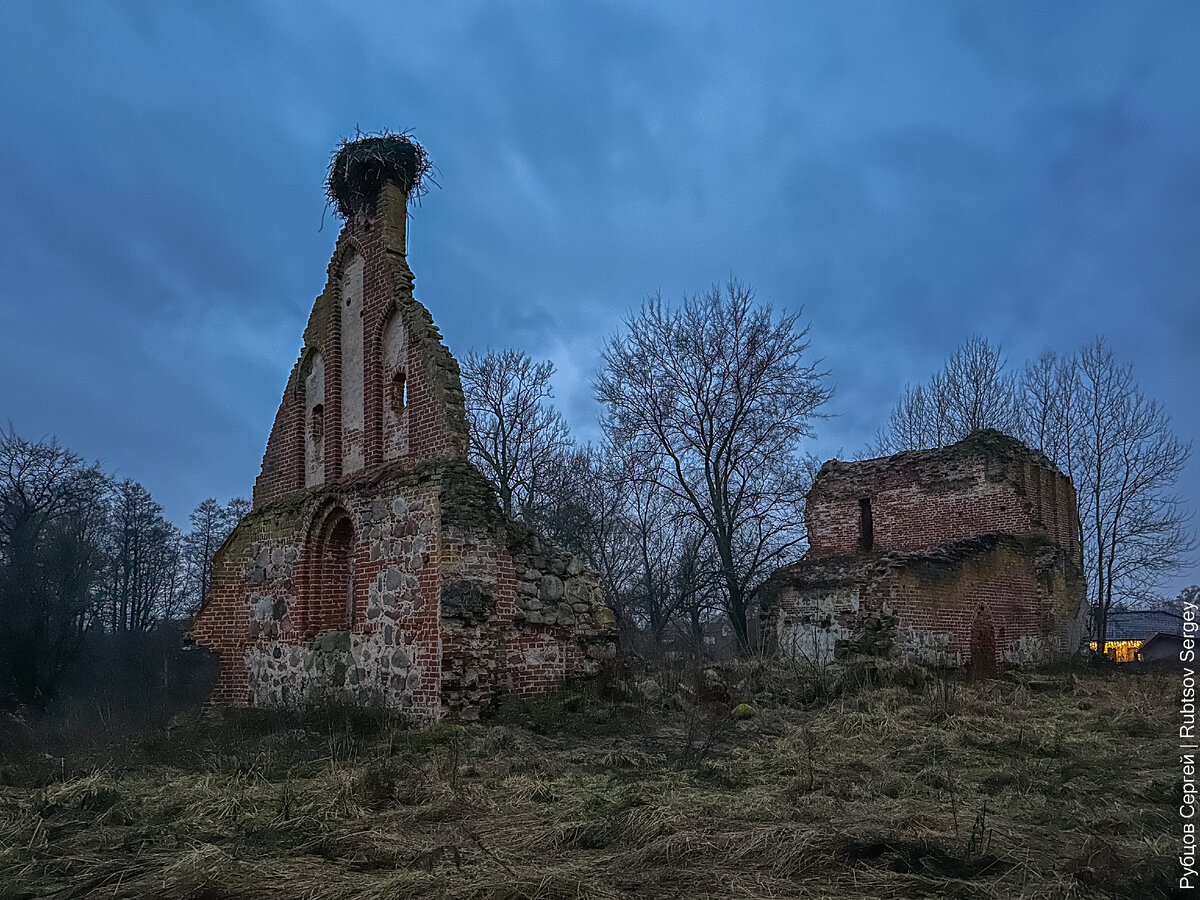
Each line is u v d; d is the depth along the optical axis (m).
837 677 16.48
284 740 11.31
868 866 5.82
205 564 54.00
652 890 5.46
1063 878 5.46
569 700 13.45
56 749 11.74
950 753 10.26
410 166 16.78
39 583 32.25
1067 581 25.09
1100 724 12.81
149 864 6.33
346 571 16.22
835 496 28.31
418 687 12.97
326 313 17.33
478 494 13.71
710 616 41.53
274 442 18.20
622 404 31.84
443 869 5.90
